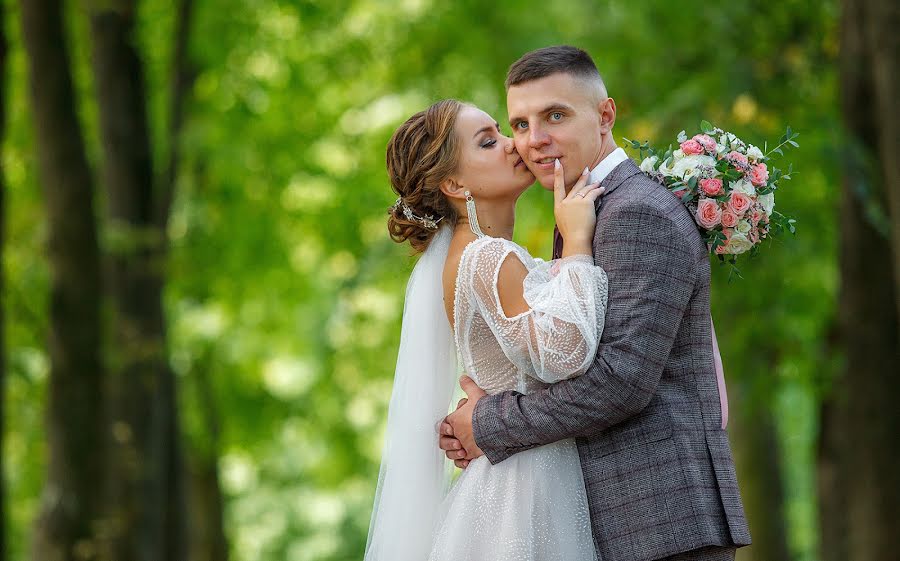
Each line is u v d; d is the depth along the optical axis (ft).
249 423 54.39
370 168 47.14
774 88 31.12
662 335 11.59
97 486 31.14
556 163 12.32
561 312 11.61
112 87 35.53
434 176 12.86
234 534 68.03
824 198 31.68
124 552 33.78
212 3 40.81
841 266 26.99
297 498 69.46
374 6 44.34
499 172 12.84
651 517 11.65
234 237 47.14
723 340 32.37
